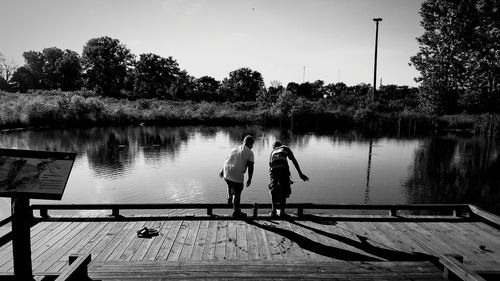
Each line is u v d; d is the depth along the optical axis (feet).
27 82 288.92
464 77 133.49
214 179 43.37
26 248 10.67
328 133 107.45
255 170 48.91
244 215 21.09
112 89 257.96
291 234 18.45
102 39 280.10
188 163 54.60
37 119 112.06
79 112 122.31
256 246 16.80
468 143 84.58
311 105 137.49
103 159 57.88
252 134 101.86
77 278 11.68
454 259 12.22
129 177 44.47
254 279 12.36
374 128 126.31
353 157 61.57
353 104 155.33
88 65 277.64
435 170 50.19
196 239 17.63
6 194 10.28
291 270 13.10
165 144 77.20
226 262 13.84
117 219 20.54
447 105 135.23
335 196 35.99
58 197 10.41
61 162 10.69
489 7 125.49
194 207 21.06
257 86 290.35
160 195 36.11
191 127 123.65
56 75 281.95
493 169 51.06
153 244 16.93
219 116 141.38
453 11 130.62
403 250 16.55
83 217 20.72
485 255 16.15
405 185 40.98
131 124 129.80
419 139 92.68
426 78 136.46
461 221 21.15
